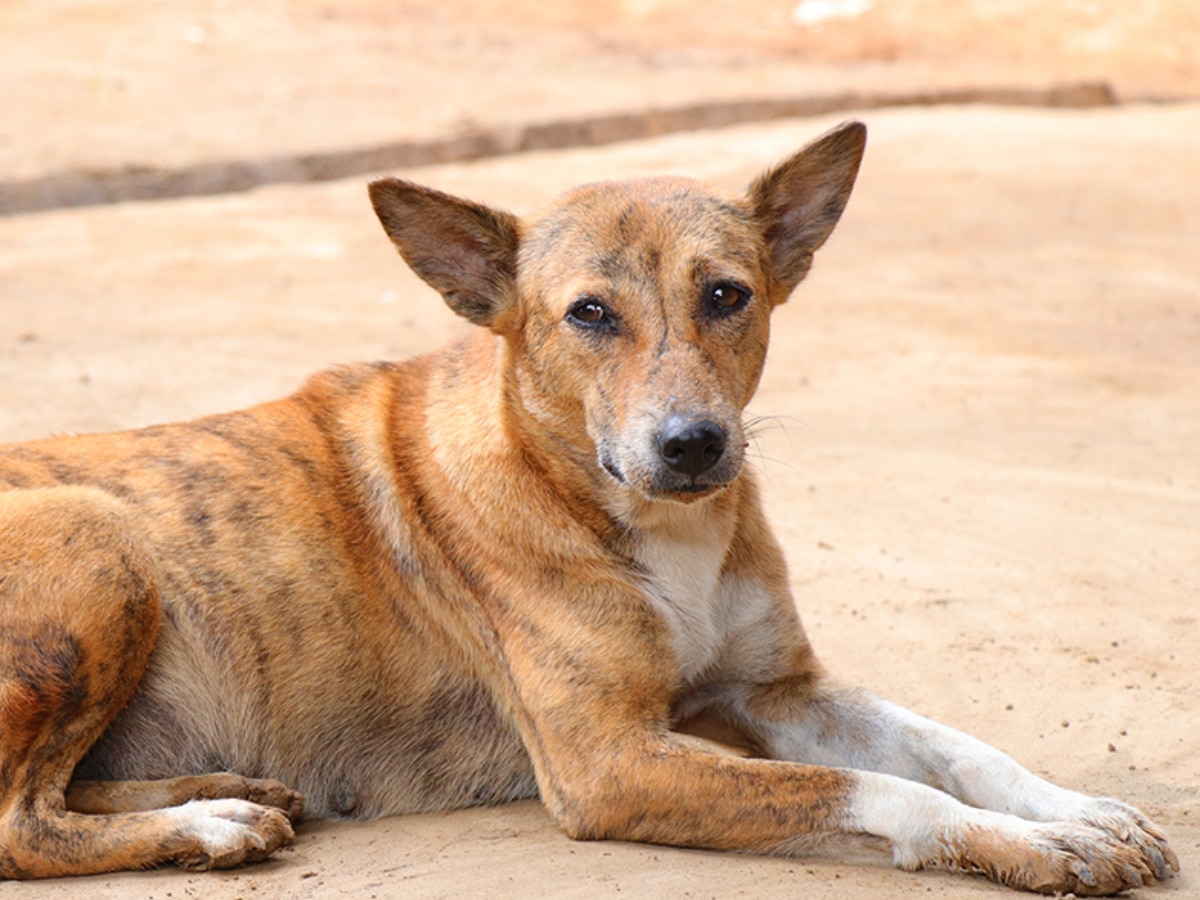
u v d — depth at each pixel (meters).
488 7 37.44
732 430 7.30
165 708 7.67
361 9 37.09
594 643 7.47
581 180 24.09
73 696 7.20
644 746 7.28
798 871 6.85
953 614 9.98
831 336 16.98
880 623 9.90
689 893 6.60
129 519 7.65
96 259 20.33
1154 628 9.63
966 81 31.84
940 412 14.35
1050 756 8.05
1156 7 36.56
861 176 25.36
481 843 7.33
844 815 6.92
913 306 18.08
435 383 8.30
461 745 7.94
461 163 26.38
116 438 8.20
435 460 7.98
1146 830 6.82
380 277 19.61
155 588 7.55
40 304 18.14
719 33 35.66
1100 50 34.72
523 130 27.06
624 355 7.52
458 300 8.03
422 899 6.65
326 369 8.68
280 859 7.25
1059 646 9.41
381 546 7.98
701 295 7.62
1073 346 16.39
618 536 7.68
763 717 8.26
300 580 7.82
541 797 7.69
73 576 7.27
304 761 7.87
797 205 8.34
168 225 22.23
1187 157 26.23
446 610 7.88
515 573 7.68
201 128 26.77
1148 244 20.88
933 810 6.85
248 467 8.03
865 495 12.26
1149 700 8.64
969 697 8.80
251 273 19.77
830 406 14.62
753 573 8.14
